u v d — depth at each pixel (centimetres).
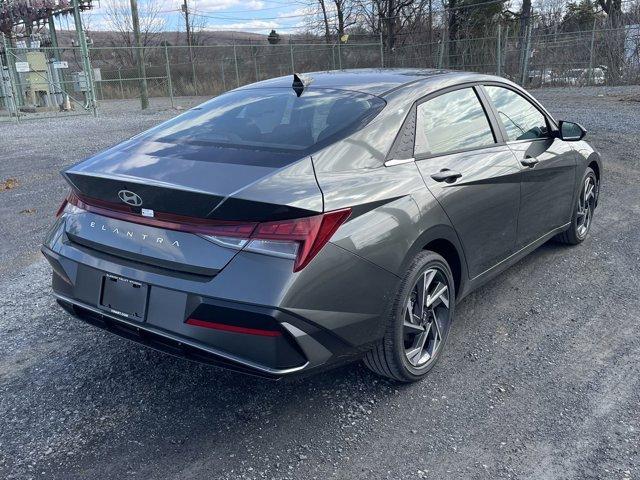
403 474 264
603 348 370
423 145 336
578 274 485
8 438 288
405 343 322
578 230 538
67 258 305
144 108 2280
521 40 2430
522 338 384
